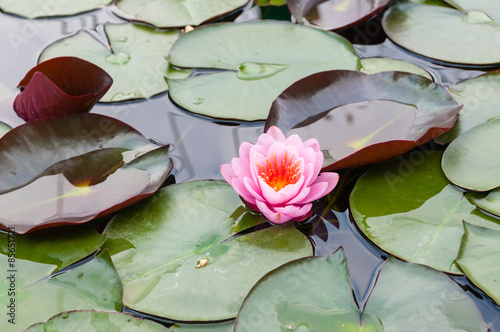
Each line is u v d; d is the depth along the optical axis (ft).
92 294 4.28
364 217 4.46
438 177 4.55
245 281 4.31
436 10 5.18
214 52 5.05
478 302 4.25
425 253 4.35
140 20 5.26
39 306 4.25
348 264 4.35
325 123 4.69
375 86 4.77
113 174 4.57
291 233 4.42
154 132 4.77
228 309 4.25
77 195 4.51
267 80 4.92
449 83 4.88
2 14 5.34
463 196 4.50
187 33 5.11
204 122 4.80
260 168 4.45
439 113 4.66
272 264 4.34
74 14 5.33
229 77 4.94
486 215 4.44
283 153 4.45
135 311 4.25
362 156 4.51
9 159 4.55
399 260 4.31
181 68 5.01
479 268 4.29
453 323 4.17
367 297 4.27
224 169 4.47
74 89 4.83
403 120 4.67
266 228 4.43
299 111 4.71
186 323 4.23
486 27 5.07
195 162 4.66
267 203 4.43
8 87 4.94
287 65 4.97
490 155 4.57
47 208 4.47
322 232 4.44
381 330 4.17
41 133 4.60
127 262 4.37
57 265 4.35
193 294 4.28
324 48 5.03
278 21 5.16
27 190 4.52
